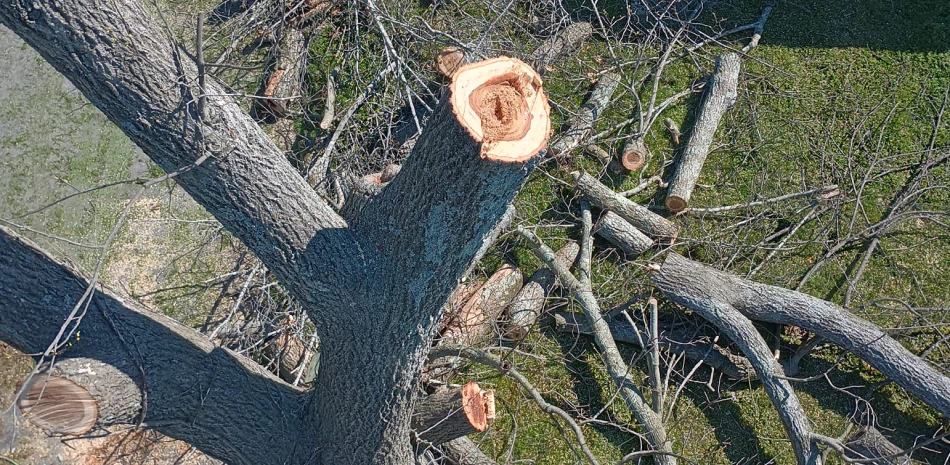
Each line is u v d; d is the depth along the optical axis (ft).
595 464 14.07
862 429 16.81
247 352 16.12
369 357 10.88
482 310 17.49
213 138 9.00
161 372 10.93
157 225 18.97
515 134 8.17
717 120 20.93
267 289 17.07
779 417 17.71
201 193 9.57
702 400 17.95
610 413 17.56
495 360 14.42
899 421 17.80
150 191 19.42
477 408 12.81
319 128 20.36
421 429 13.21
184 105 8.66
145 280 18.19
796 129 21.47
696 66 22.43
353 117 19.76
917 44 22.71
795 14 23.25
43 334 10.06
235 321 17.22
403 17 19.54
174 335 11.32
